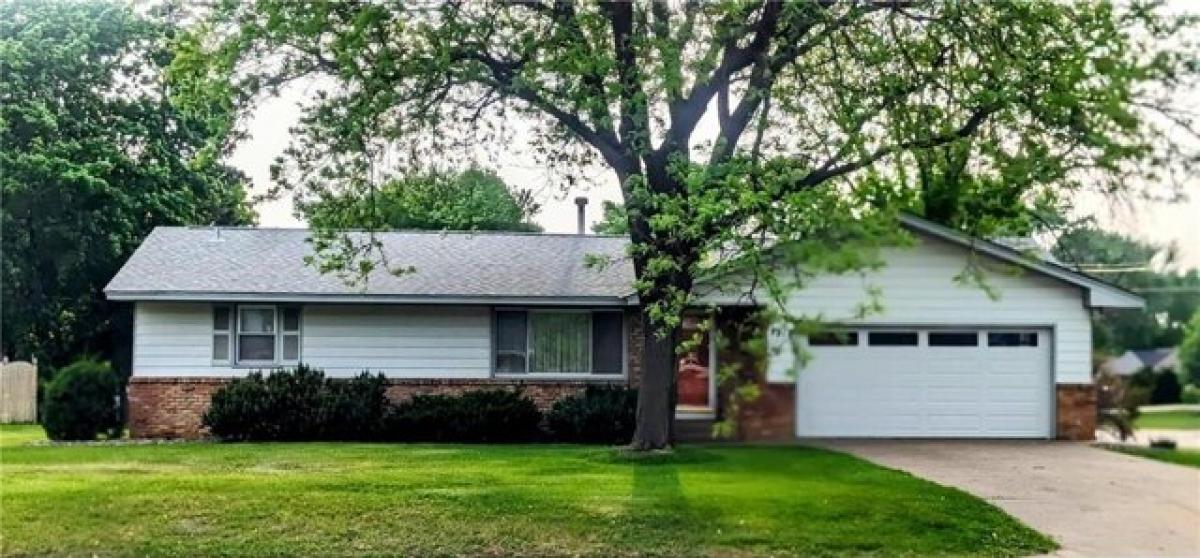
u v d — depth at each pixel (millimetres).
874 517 11547
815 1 13867
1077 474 14031
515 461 16594
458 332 22781
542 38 15039
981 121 11359
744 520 11578
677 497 12164
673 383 16281
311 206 16141
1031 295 17250
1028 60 11656
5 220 31797
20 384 30641
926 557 10828
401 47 15281
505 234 25375
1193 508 12398
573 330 22844
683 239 12945
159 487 13461
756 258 8328
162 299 21906
